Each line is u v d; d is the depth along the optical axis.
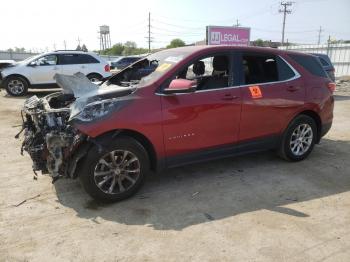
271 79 5.12
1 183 4.63
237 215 3.85
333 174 5.12
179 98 4.28
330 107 5.79
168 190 4.48
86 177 3.92
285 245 3.27
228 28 18.86
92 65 13.90
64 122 4.09
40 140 4.08
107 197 4.05
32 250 3.19
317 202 4.19
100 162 3.94
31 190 4.43
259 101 4.88
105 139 3.90
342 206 4.09
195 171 5.13
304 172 5.17
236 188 4.57
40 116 4.10
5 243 3.29
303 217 3.81
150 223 3.67
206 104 4.43
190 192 4.43
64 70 13.56
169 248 3.23
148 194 4.37
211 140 4.59
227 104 4.60
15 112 9.91
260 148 5.17
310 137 5.64
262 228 3.57
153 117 4.09
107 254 3.14
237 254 3.13
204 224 3.66
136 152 4.09
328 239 3.38
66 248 3.22
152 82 4.22
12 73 13.18
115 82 5.25
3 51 43.91
